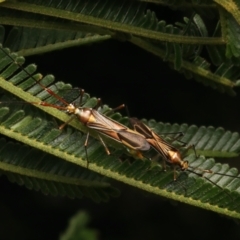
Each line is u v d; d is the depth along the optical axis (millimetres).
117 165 145
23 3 143
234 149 156
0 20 145
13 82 143
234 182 148
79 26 148
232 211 145
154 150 155
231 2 142
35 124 143
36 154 148
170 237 232
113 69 223
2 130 143
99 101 150
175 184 145
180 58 149
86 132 149
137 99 225
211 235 231
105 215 231
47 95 144
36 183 149
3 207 226
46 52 151
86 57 220
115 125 149
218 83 155
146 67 224
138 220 232
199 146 156
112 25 146
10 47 150
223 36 146
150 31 147
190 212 232
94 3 145
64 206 228
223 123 227
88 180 150
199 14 148
